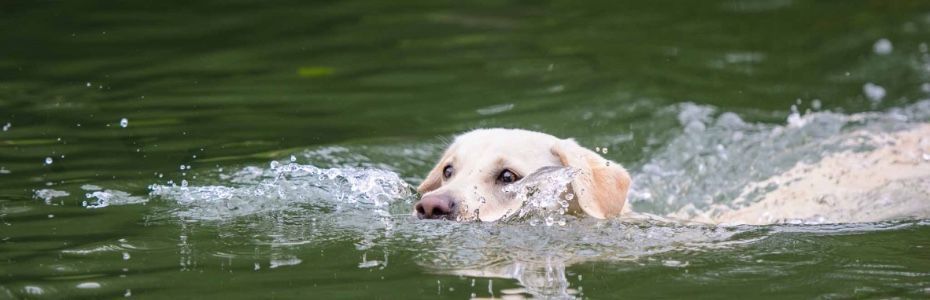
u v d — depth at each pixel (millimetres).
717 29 18828
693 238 9242
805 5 20406
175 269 8125
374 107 14258
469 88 15266
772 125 13812
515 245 8805
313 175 10891
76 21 18562
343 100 14570
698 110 14320
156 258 8383
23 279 7867
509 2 20844
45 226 9195
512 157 9977
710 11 20125
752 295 7672
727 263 8438
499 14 19953
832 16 19531
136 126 12898
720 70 16359
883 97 14812
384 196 10344
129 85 14852
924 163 11750
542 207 9766
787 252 8742
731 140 13320
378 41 17859
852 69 16297
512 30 18812
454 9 20172
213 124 13164
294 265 8234
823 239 9180
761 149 13000
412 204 10164
